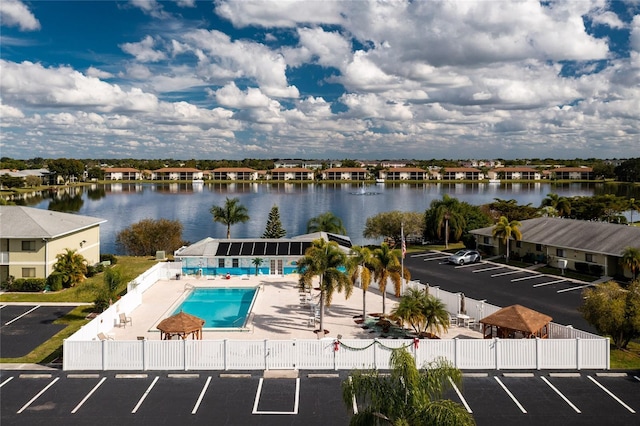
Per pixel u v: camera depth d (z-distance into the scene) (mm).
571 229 62375
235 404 25047
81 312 42281
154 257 71750
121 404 25031
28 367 29609
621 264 52562
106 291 41344
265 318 40125
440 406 16109
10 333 36656
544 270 59031
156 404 25031
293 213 144625
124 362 28984
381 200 188125
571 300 45781
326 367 29156
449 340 28938
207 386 27016
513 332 33188
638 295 32375
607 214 99188
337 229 74375
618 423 23172
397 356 17688
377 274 39531
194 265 57438
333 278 35000
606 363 29094
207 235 105375
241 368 29047
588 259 56906
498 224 65125
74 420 23484
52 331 37156
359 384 17828
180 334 31578
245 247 58938
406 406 17016
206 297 49000
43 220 55250
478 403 25078
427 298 34375
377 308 42719
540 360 29047
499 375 28266
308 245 59031
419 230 80312
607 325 31766
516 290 49719
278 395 26000
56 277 49594
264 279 55000
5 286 49875
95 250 62969
